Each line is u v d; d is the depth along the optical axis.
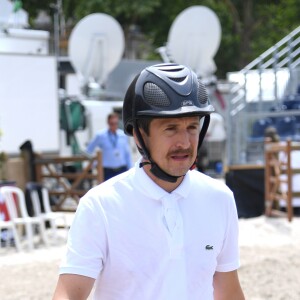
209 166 43.06
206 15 41.19
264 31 91.88
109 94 40.44
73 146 34.84
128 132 5.62
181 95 5.18
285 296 14.61
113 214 5.30
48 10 85.94
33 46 36.00
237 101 39.09
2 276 17.00
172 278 5.29
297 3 81.62
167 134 5.25
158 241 5.29
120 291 5.36
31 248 20.84
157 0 78.56
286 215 25.95
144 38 91.06
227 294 5.91
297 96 39.03
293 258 18.34
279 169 26.23
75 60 38.75
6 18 39.38
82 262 5.23
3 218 22.08
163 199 5.33
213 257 5.51
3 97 31.03
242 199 27.89
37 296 14.91
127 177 5.45
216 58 88.44
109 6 77.31
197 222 5.45
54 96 32.28
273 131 28.33
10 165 25.73
